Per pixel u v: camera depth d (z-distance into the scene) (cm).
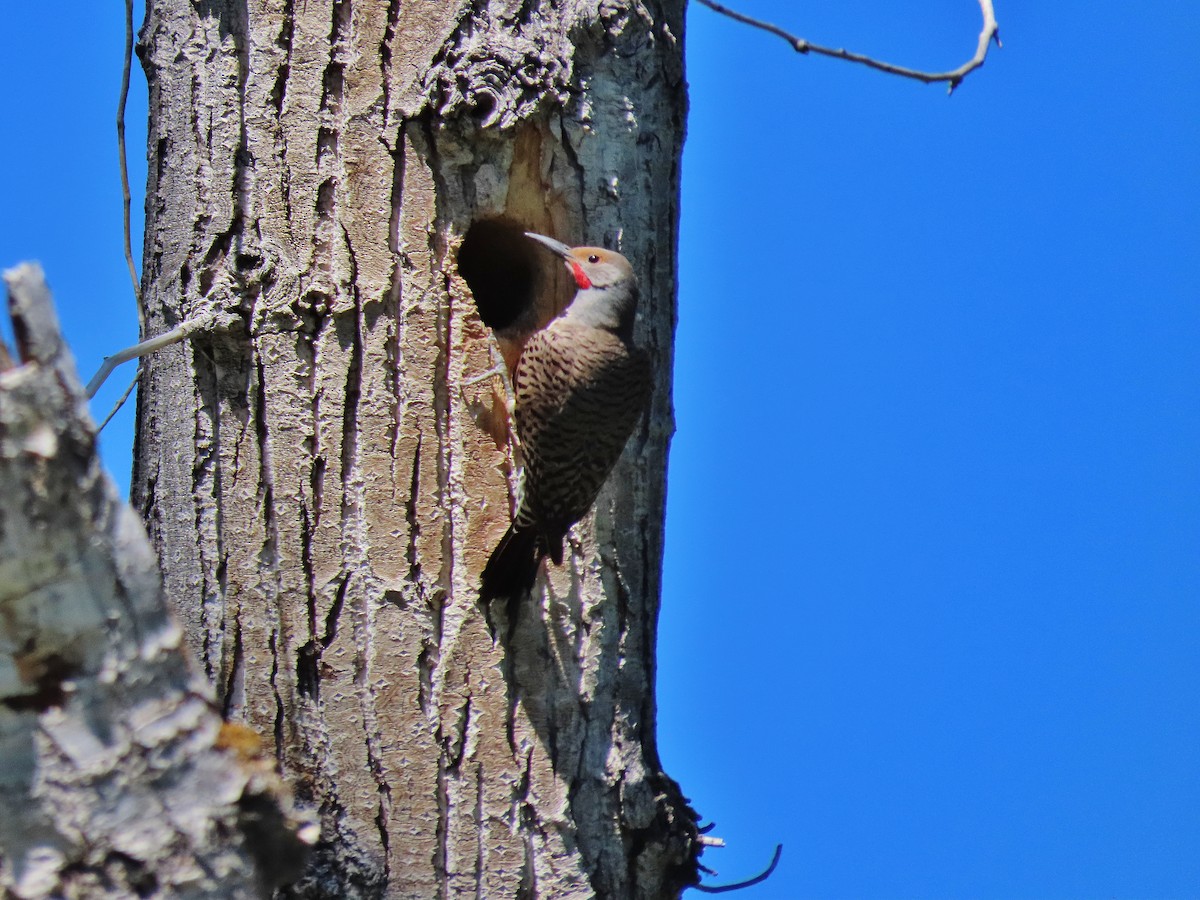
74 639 689
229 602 1000
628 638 1071
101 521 694
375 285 1028
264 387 1016
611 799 1035
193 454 1020
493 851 999
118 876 695
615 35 1088
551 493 1020
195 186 1038
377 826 984
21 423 668
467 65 1036
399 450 1022
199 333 1014
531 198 1080
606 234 1101
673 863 1058
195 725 718
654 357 1128
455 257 1049
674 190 1153
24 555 673
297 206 1029
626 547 1085
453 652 1013
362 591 1005
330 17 1041
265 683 989
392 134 1037
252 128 1035
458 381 1041
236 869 717
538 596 1038
